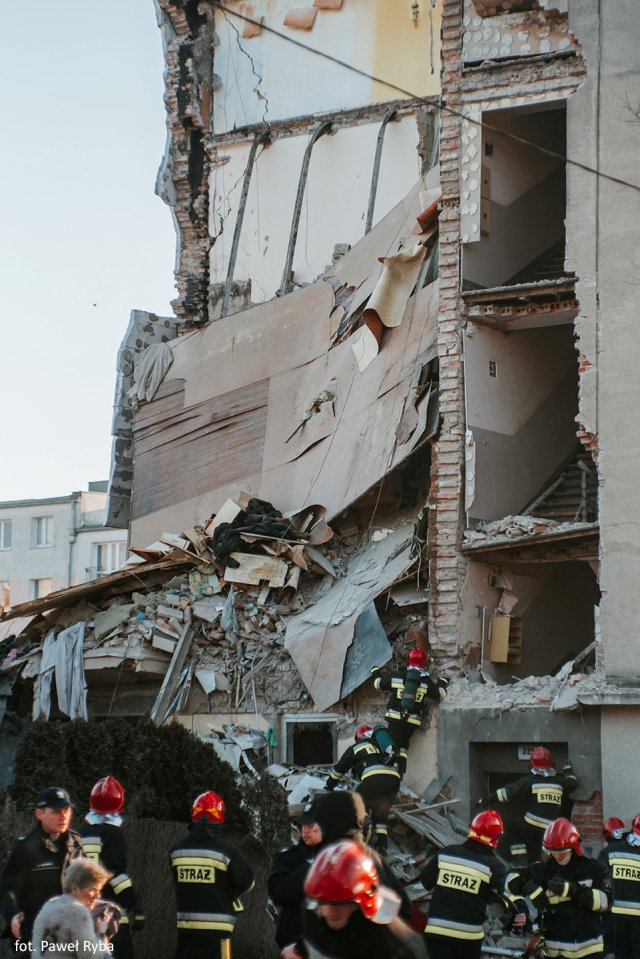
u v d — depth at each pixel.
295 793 18.20
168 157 27.64
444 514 20.03
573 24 20.00
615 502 18.83
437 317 20.78
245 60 27.36
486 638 20.09
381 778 15.91
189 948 10.24
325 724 20.09
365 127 26.02
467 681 19.42
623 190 19.47
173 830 13.70
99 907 8.36
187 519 24.02
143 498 25.02
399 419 20.67
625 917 12.70
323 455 21.98
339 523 21.83
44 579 55.31
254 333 24.16
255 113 27.12
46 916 7.36
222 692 20.55
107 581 21.53
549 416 21.98
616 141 19.61
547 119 22.70
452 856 10.73
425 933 10.54
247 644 20.78
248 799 15.84
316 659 19.78
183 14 27.55
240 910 10.62
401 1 26.05
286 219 26.55
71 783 14.20
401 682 18.42
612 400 19.09
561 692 18.50
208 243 27.34
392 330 21.55
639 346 19.05
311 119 26.45
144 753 15.07
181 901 10.38
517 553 19.89
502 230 21.30
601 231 19.53
